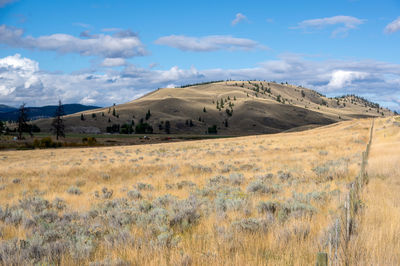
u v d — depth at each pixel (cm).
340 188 1166
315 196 959
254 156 3117
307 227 634
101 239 642
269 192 1149
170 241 598
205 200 991
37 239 587
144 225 711
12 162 3916
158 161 2917
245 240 579
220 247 551
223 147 4797
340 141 4212
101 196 1271
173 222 739
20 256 509
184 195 1195
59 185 1661
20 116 12125
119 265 496
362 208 790
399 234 591
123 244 588
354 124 8056
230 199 916
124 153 4847
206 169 2073
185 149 5094
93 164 2791
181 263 486
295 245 552
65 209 1012
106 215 827
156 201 1013
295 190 1166
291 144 4362
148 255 520
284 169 1962
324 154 2838
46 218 834
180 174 1936
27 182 1745
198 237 624
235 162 2505
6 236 701
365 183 1219
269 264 477
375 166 1656
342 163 1952
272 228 647
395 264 470
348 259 464
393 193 1030
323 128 8775
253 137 8006
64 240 597
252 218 686
